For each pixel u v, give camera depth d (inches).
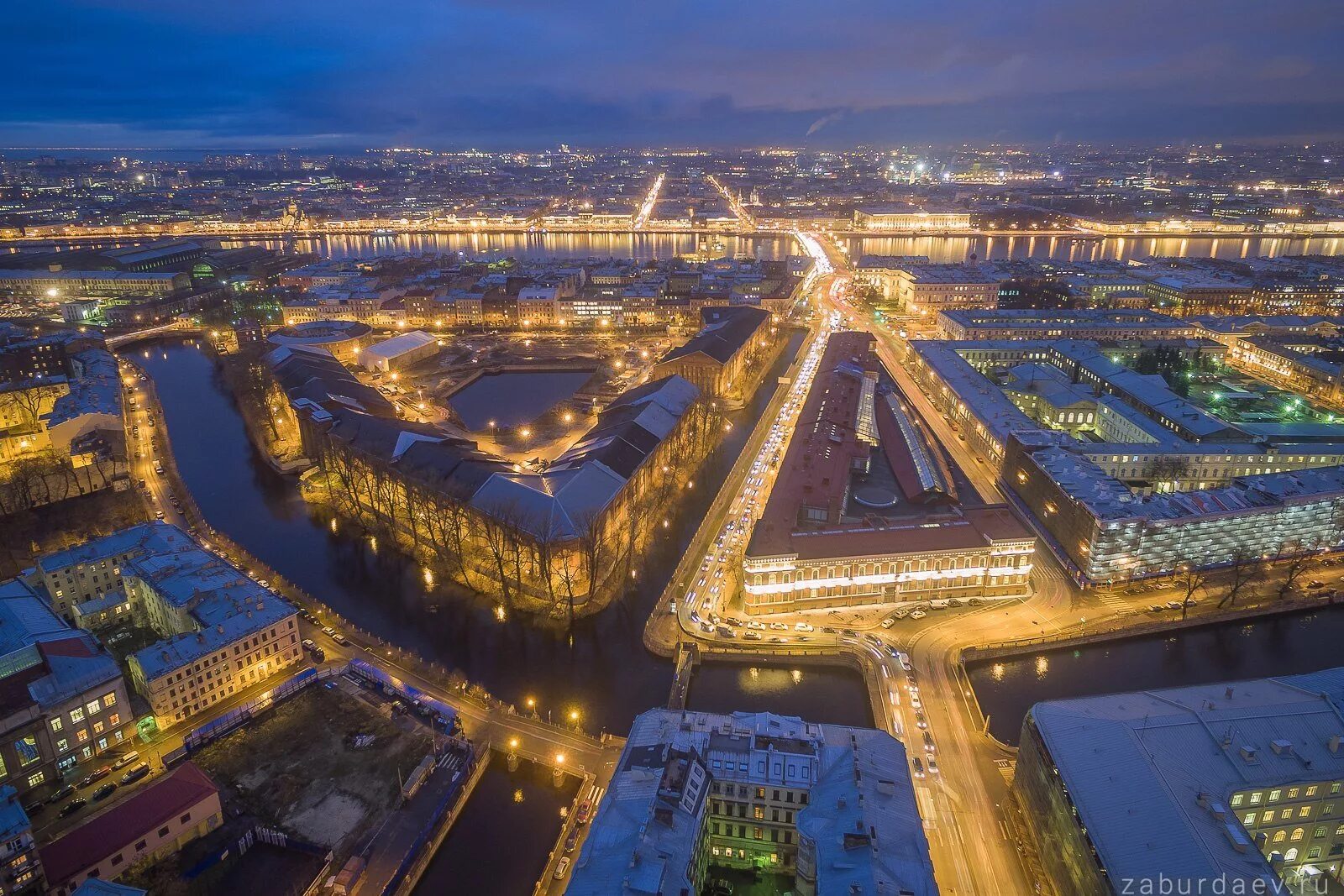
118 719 6402.6
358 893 5147.6
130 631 7854.3
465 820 5846.5
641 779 5004.9
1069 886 4822.8
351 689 7086.6
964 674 7219.5
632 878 4232.3
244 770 6186.0
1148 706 5575.8
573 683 7273.6
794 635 7829.7
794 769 5177.2
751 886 5231.3
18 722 5861.2
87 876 5002.5
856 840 4480.8
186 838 5487.2
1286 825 5093.5
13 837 4773.6
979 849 5442.9
